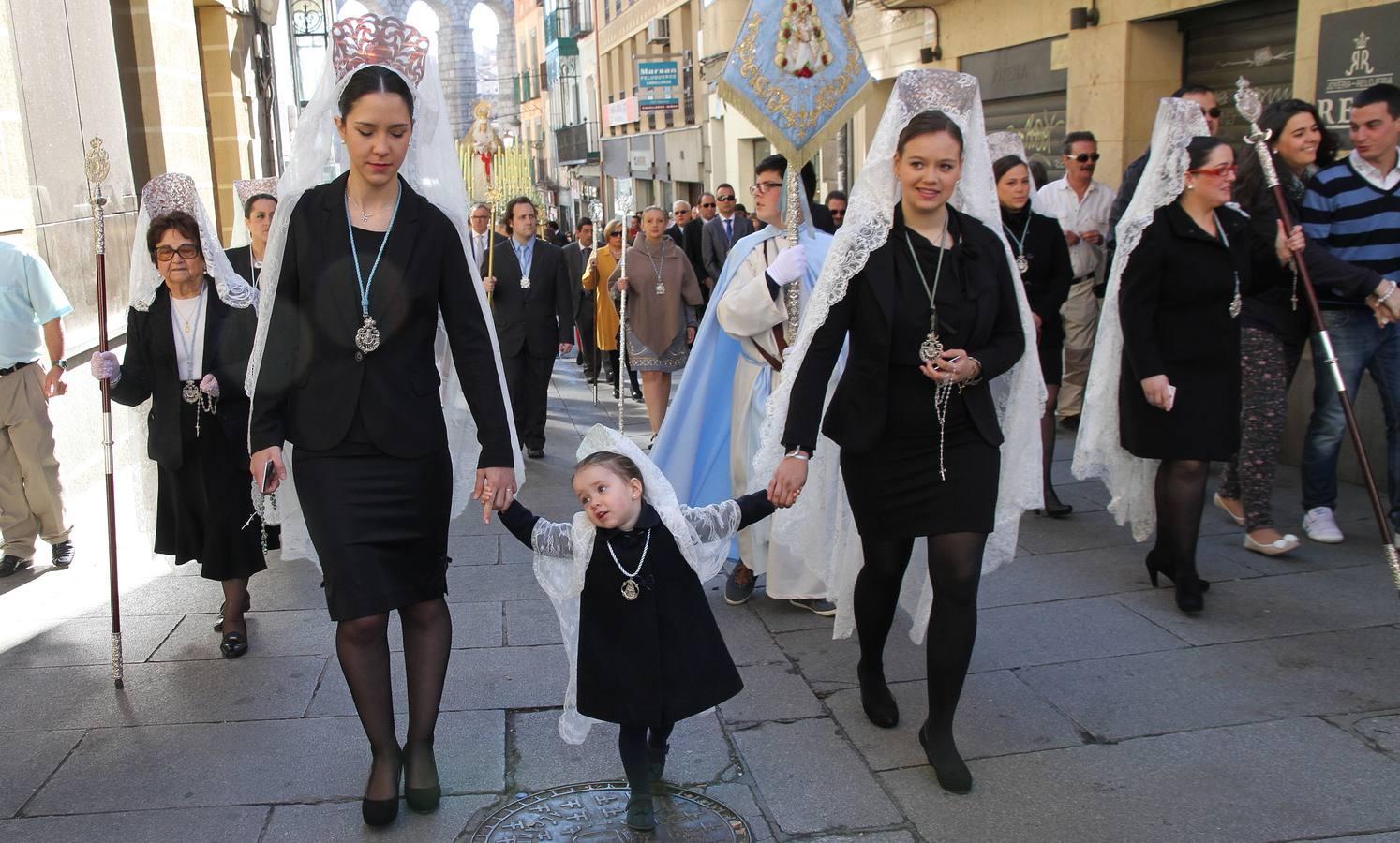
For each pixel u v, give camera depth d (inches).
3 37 267.9
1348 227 218.2
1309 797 137.9
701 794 142.3
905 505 141.7
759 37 190.4
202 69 502.0
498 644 190.2
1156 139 192.4
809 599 201.5
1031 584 214.2
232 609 189.0
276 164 600.4
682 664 131.5
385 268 132.8
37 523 235.6
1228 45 358.9
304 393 133.6
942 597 140.8
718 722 161.3
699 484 216.4
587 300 511.5
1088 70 405.1
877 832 133.5
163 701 171.6
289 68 676.7
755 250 204.5
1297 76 302.2
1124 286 191.8
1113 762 147.8
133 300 185.2
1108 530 245.1
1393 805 135.6
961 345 138.8
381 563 132.8
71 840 134.1
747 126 943.7
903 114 144.6
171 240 179.0
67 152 303.6
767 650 186.9
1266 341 221.1
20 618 207.8
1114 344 207.0
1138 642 185.6
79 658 188.4
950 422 139.7
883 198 142.4
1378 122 213.8
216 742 157.9
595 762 150.6
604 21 1550.2
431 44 142.5
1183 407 190.2
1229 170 186.2
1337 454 228.7
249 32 550.9
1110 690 168.4
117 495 297.0
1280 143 222.2
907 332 138.3
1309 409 281.7
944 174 136.6
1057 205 323.9
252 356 137.8
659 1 1239.5
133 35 387.9
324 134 139.1
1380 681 167.8
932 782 144.1
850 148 676.1
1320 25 291.6
